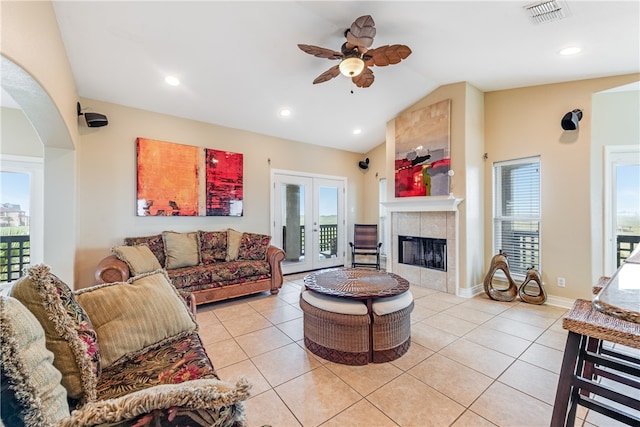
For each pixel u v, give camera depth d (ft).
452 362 7.10
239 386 2.90
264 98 12.84
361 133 17.69
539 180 11.87
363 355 7.00
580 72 10.23
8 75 6.11
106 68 9.96
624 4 6.60
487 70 10.98
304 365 7.04
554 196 11.40
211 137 14.39
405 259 15.37
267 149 16.40
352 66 8.32
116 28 8.42
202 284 11.22
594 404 4.16
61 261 10.17
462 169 12.47
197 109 13.08
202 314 10.59
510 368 6.82
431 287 13.80
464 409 5.44
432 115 13.44
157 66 10.15
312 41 9.43
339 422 5.13
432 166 13.52
